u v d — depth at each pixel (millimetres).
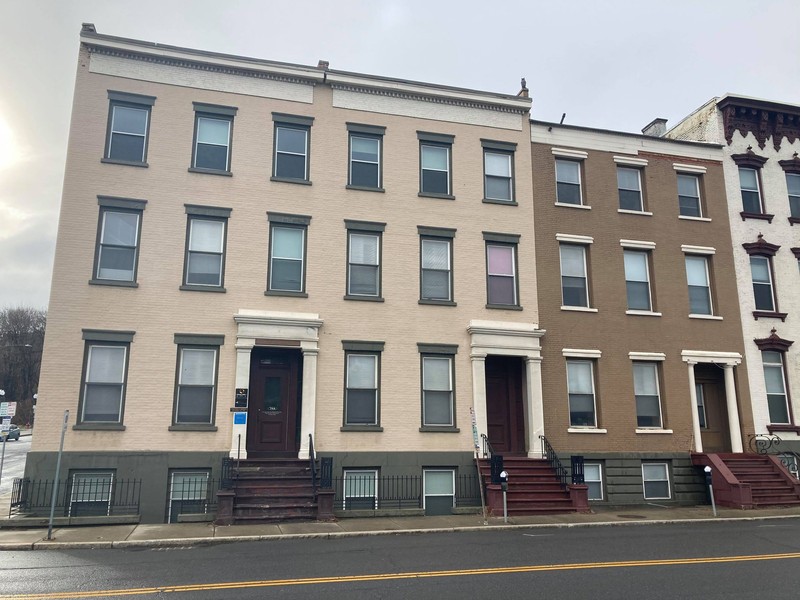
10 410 20344
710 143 23156
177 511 16344
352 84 19781
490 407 19734
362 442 17828
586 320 20484
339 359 18141
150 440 16375
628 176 22328
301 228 18734
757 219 23078
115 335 16609
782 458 21125
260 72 19109
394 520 15555
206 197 18062
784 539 13055
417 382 18578
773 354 22266
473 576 9375
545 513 16844
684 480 20078
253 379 18094
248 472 16328
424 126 20328
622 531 14438
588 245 21156
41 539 12695
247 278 17906
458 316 19312
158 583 8922
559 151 21453
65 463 15750
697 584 8898
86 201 17125
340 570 9828
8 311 91688
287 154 19109
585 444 19641
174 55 18375
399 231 19391
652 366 21031
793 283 22891
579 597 8195
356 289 18828
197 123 18531
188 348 17188
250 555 11219
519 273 20125
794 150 24094
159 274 17281
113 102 17953
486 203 20297
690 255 22203
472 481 18297
